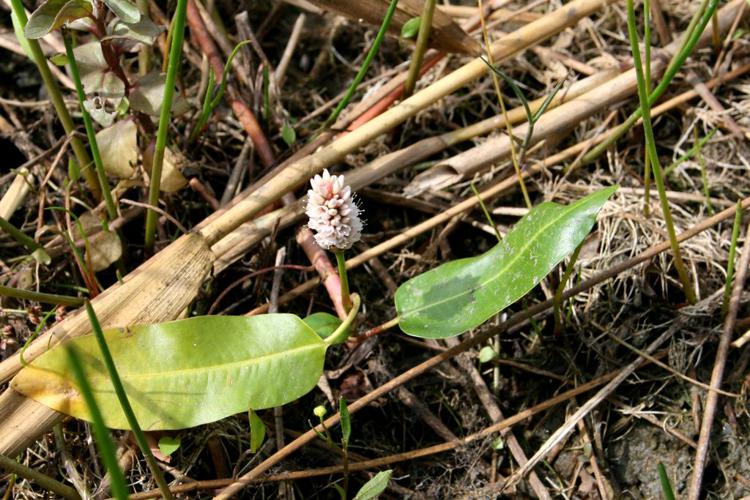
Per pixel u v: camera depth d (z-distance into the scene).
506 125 0.59
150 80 0.53
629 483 0.54
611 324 0.56
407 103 0.57
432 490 0.53
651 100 0.54
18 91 0.61
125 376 0.49
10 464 0.49
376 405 0.54
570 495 0.54
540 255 0.50
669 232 0.53
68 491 0.50
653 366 0.55
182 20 0.49
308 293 0.56
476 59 0.57
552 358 0.56
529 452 0.54
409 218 0.59
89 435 0.52
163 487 0.48
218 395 0.50
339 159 0.56
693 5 0.63
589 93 0.59
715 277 0.56
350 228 0.50
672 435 0.54
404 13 0.58
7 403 0.49
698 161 0.60
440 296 0.52
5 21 0.62
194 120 0.60
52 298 0.52
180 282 0.52
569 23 0.59
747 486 0.53
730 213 0.55
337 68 0.64
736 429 0.54
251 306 0.56
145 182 0.56
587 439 0.54
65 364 0.49
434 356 0.55
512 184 0.58
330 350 0.55
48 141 0.60
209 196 0.58
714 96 0.61
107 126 0.56
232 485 0.51
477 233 0.59
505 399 0.55
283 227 0.56
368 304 0.57
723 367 0.54
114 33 0.51
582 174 0.60
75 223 0.56
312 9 0.64
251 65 0.60
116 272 0.56
